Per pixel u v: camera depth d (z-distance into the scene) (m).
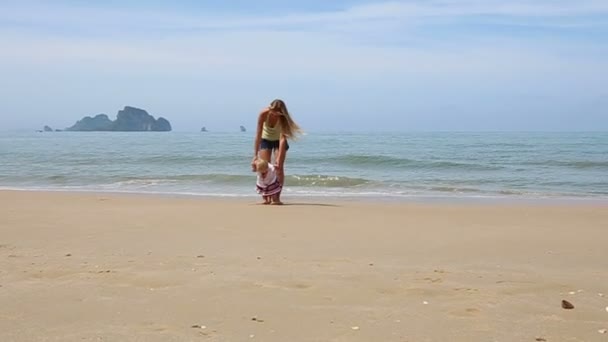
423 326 3.47
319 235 6.81
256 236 6.70
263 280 4.50
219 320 3.55
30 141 55.72
